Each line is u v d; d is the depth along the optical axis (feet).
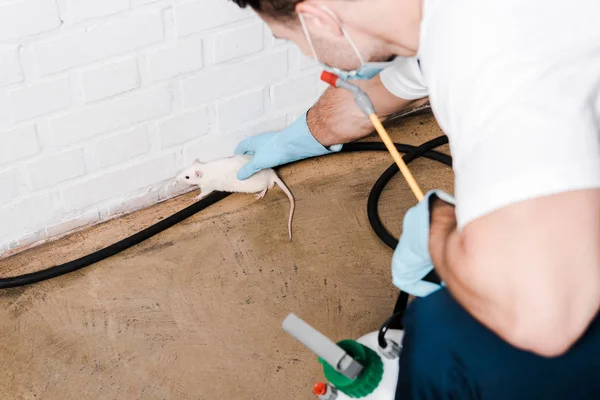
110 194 5.93
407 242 3.19
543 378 3.21
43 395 4.88
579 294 2.28
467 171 2.41
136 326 5.32
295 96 6.38
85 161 5.58
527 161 2.25
